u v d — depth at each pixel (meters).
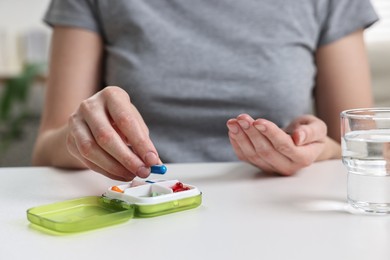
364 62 1.38
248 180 0.96
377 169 0.79
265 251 0.69
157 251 0.69
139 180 0.88
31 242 0.72
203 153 1.30
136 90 1.29
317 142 1.02
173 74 1.29
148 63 1.30
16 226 0.77
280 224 0.76
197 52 1.30
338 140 1.36
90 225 0.74
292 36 1.33
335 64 1.37
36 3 3.52
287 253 0.68
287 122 1.32
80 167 1.05
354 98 1.36
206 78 1.30
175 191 0.82
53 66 1.32
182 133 1.31
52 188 0.93
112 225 0.76
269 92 1.30
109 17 1.32
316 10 1.36
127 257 0.68
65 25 1.32
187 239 0.72
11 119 3.14
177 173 1.01
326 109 1.38
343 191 0.89
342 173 1.00
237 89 1.30
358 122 0.80
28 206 0.85
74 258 0.68
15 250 0.70
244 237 0.72
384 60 1.61
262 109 1.30
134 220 0.78
